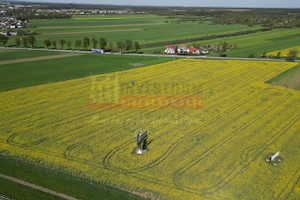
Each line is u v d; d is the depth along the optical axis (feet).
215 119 174.81
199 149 139.33
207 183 113.70
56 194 109.19
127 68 305.32
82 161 129.08
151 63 331.36
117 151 137.59
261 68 301.63
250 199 105.40
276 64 318.45
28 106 192.54
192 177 117.39
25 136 151.64
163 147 141.08
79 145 143.02
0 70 293.23
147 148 140.26
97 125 165.99
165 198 105.81
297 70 294.66
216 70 294.46
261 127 163.73
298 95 218.59
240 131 158.81
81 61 346.33
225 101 205.77
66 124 166.61
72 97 211.41
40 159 130.21
